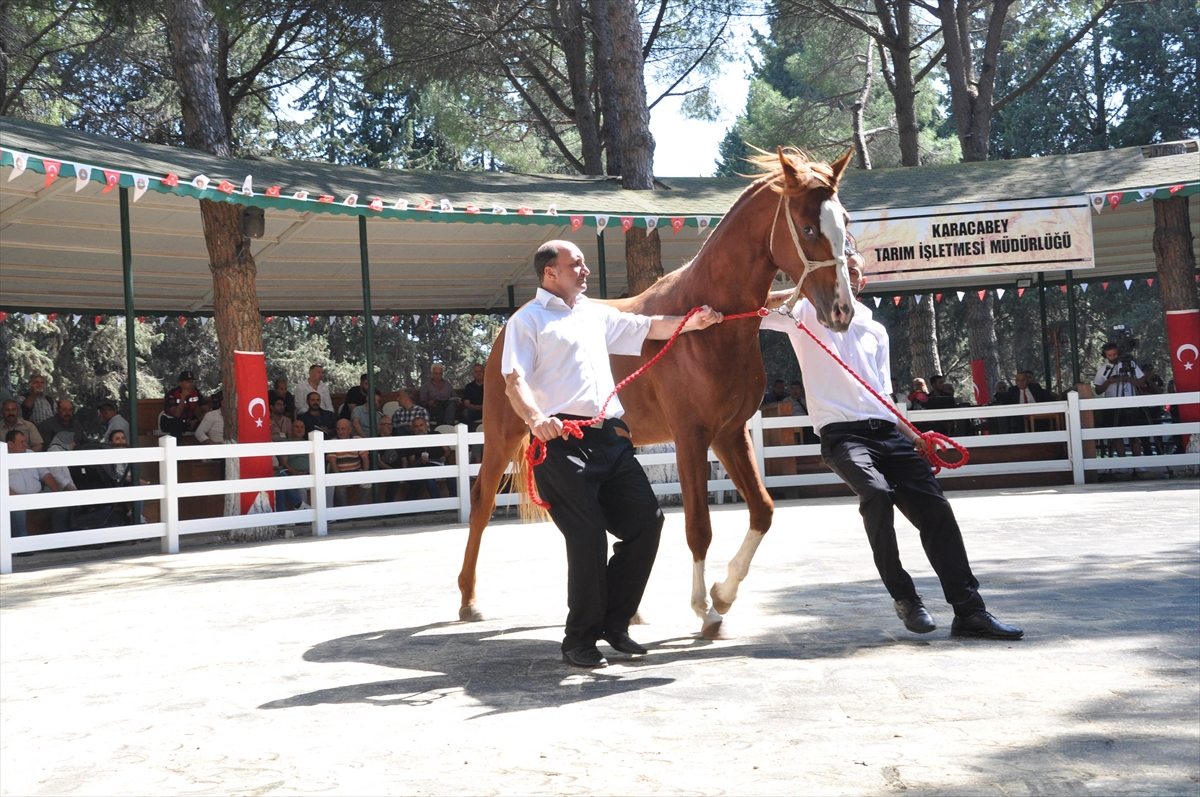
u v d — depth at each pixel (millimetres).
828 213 4699
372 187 14305
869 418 5043
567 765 3250
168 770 3484
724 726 3566
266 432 13328
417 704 4133
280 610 6797
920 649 4586
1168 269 15477
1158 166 16047
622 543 4840
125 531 11195
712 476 14609
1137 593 5762
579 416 4711
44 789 3369
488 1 20875
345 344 40156
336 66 22922
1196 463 14438
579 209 14602
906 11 23641
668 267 19125
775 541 9211
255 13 20141
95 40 22703
